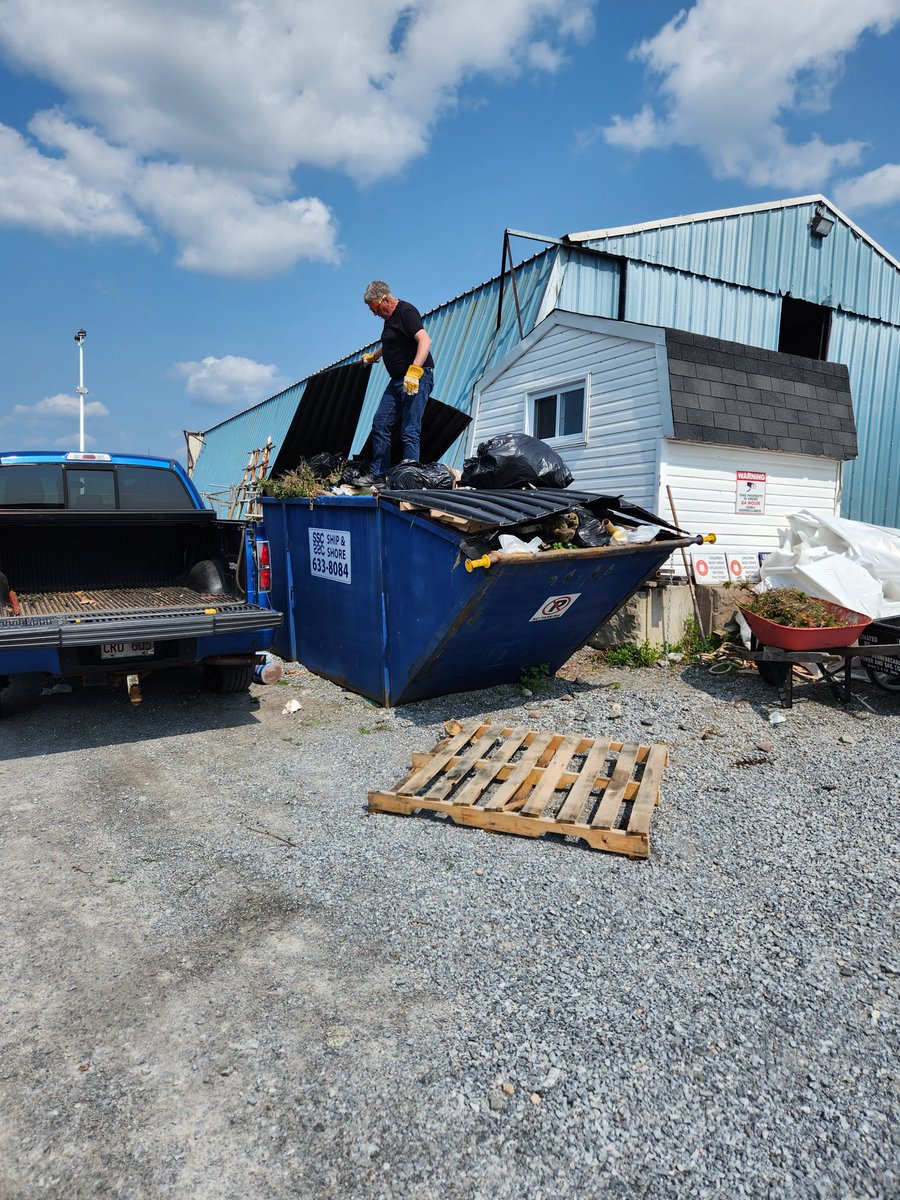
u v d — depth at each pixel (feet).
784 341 46.91
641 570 18.60
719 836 11.71
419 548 16.87
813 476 29.12
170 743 16.39
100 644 15.38
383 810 12.63
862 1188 5.79
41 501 19.56
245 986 8.16
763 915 9.51
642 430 26.21
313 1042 7.30
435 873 10.58
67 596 19.39
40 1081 6.83
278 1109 6.51
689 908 9.67
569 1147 6.14
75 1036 7.41
